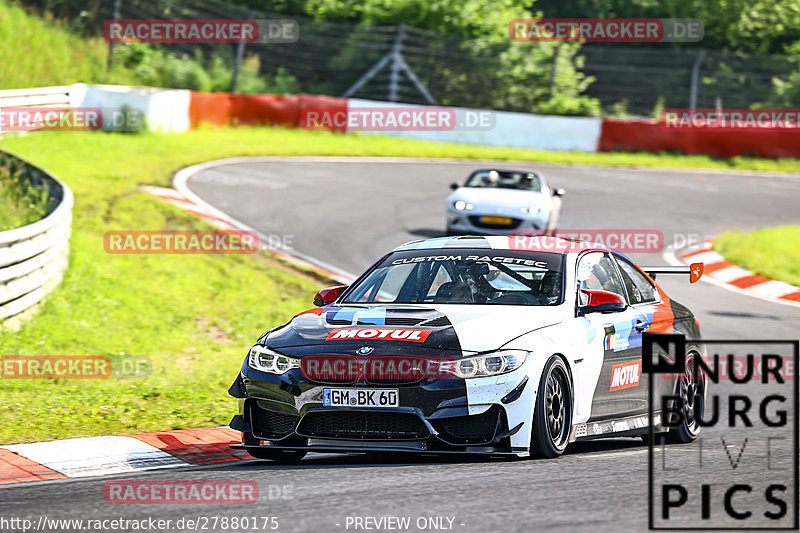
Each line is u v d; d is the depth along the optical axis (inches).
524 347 831.1
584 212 3036.4
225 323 1747.0
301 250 2342.5
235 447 914.1
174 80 4352.9
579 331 903.1
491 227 2383.1
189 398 1236.5
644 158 4333.2
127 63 4291.3
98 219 2310.5
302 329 884.6
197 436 1019.3
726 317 1967.3
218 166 3225.9
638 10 5910.4
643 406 1013.2
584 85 5049.2
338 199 2942.9
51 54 4035.4
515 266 968.3
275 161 3447.3
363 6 5137.8
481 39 5054.1
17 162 2174.0
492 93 5012.3
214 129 3870.6
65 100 3344.0
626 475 759.7
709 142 4473.4
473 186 2556.6
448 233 2442.2
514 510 633.0
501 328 849.5
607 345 944.3
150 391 1267.2
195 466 893.2
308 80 4911.4
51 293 1724.9
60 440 992.9
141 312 1738.4
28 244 1605.6
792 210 3376.0
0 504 701.3
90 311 1691.7
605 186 3545.8
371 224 2659.9
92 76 4084.6
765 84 5093.5
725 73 5118.1
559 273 957.2
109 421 1102.4
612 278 1029.8
